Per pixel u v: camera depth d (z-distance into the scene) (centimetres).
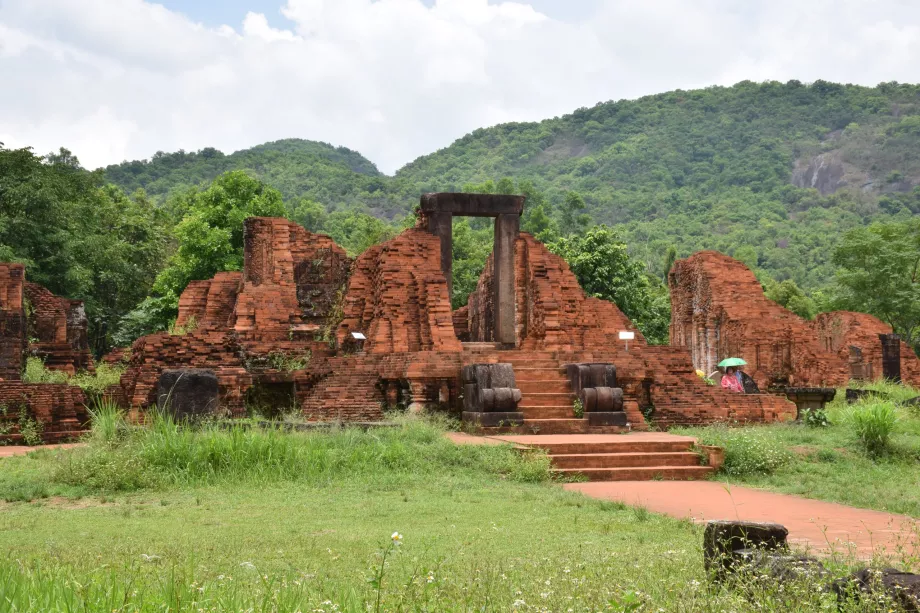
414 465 1503
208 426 1656
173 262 5088
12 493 1277
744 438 1653
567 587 667
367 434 1653
